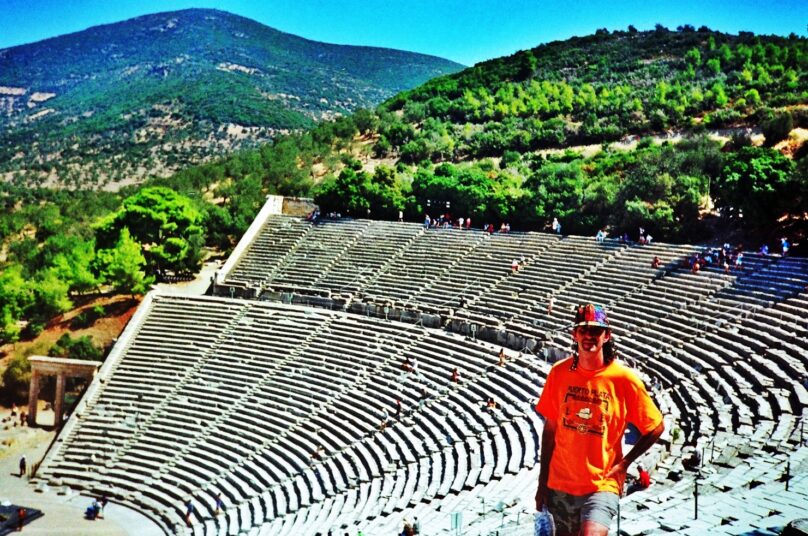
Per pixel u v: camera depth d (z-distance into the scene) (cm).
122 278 7512
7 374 6769
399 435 4575
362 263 7175
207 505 4678
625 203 6488
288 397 5534
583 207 6881
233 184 11481
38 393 6309
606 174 7694
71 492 5100
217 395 5744
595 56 14188
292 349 6088
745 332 4175
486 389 4719
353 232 7806
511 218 7281
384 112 13675
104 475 5212
